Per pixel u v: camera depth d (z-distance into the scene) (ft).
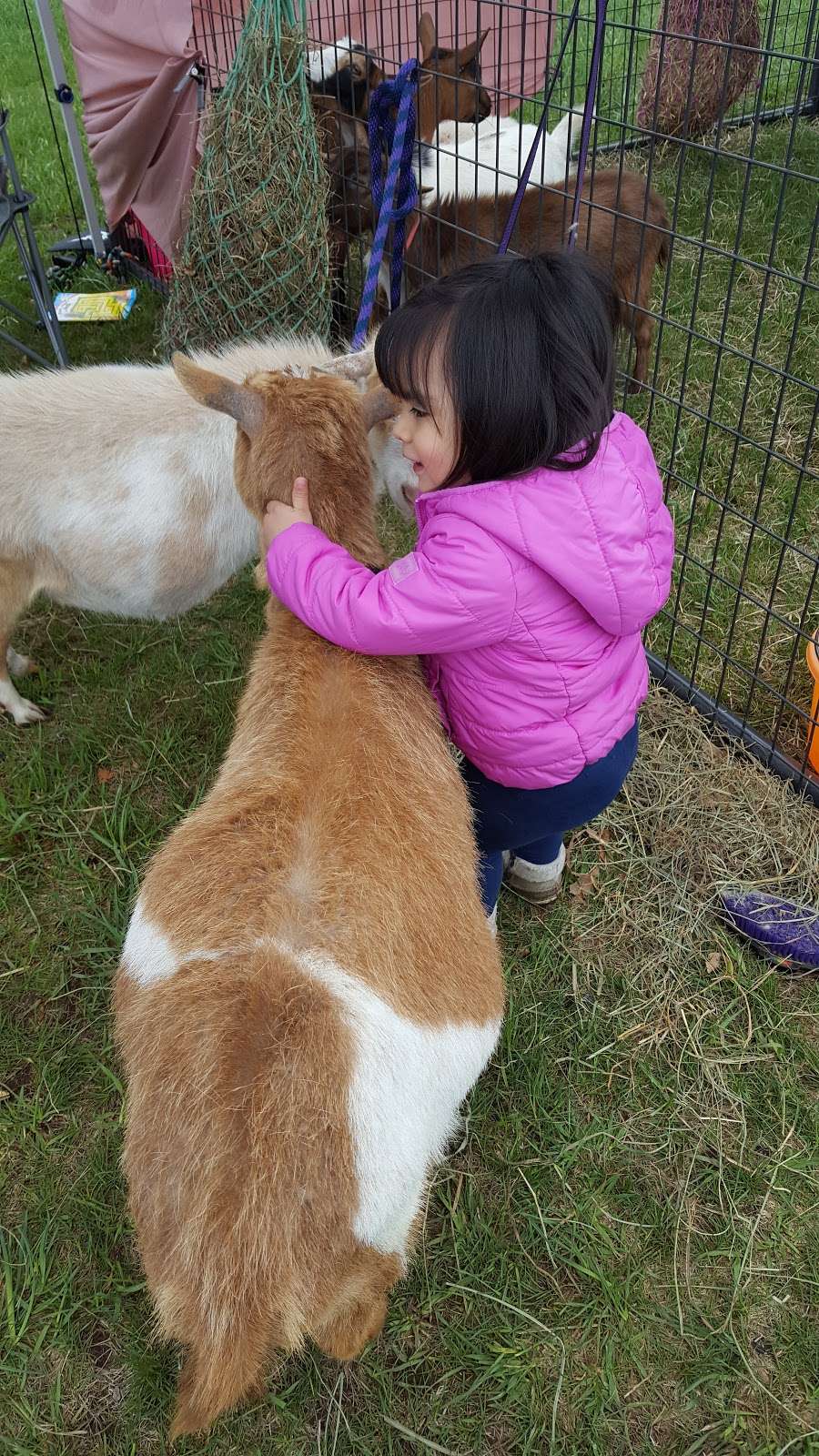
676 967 8.75
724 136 23.25
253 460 6.28
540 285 4.92
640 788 10.06
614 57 25.21
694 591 12.11
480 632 5.45
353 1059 4.50
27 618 12.11
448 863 5.39
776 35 23.88
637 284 9.65
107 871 9.46
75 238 20.40
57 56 18.20
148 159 16.76
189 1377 4.57
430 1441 6.24
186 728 10.71
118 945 8.76
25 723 10.77
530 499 5.16
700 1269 7.02
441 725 6.23
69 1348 6.61
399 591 5.36
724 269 18.35
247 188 11.46
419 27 14.03
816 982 8.71
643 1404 6.43
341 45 17.03
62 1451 6.23
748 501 13.42
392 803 5.32
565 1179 7.43
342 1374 6.45
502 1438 6.31
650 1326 6.75
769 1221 7.23
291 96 11.32
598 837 9.68
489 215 14.75
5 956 8.77
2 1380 6.48
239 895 4.92
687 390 15.34
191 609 12.22
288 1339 4.44
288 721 5.63
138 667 11.44
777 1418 6.39
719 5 21.16
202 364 9.79
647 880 9.37
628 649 6.13
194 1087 4.44
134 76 16.08
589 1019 8.38
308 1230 4.35
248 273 11.89
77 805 9.93
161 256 18.16
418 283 15.65
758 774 10.22
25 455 9.33
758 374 15.67
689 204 20.45
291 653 5.98
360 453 6.34
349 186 14.97
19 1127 7.63
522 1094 7.88
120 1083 7.84
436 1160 5.95
